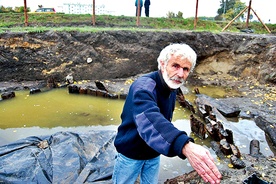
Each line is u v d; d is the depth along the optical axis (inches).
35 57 365.1
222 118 246.8
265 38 400.5
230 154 175.8
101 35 395.9
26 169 140.5
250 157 173.8
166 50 73.4
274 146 198.5
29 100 290.5
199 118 251.6
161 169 162.4
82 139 172.6
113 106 279.7
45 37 372.8
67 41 380.8
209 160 54.5
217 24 614.2
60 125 229.5
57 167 143.6
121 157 84.4
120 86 350.3
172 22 562.6
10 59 354.3
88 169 142.6
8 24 451.5
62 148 160.6
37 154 154.8
